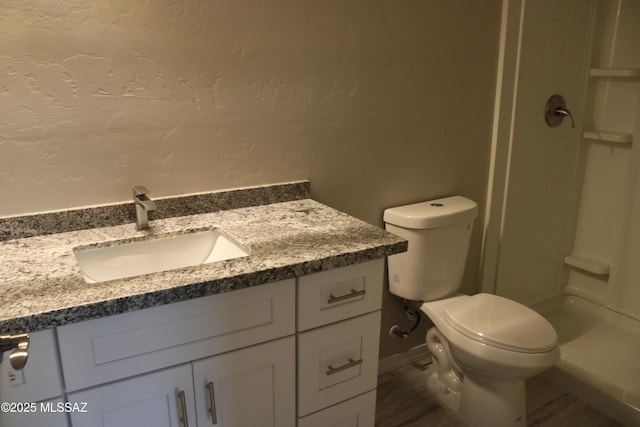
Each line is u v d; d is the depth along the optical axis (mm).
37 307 993
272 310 1257
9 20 1257
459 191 2248
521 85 2236
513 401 1811
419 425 1945
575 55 2398
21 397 1018
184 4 1460
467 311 1863
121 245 1400
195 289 1111
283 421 1375
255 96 1646
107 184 1479
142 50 1432
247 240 1393
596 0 2381
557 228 2660
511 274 2527
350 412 1501
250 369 1272
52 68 1329
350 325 1411
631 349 2336
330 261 1283
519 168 2367
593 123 2576
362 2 1772
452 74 2068
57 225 1429
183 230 1481
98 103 1408
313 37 1706
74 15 1324
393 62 1904
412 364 2330
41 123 1351
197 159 1598
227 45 1556
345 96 1830
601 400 2020
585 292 2711
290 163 1779
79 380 1065
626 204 2443
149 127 1497
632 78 2393
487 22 2096
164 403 1177
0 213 1362
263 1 1582
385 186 2027
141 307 1067
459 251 2057
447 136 2135
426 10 1926
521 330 1735
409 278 2006
